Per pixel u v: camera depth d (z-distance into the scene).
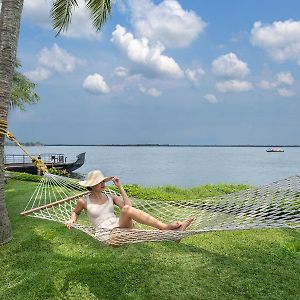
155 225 3.56
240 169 36.00
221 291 3.46
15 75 13.47
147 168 36.25
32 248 4.52
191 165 42.84
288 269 3.97
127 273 3.78
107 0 6.43
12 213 6.10
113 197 3.96
